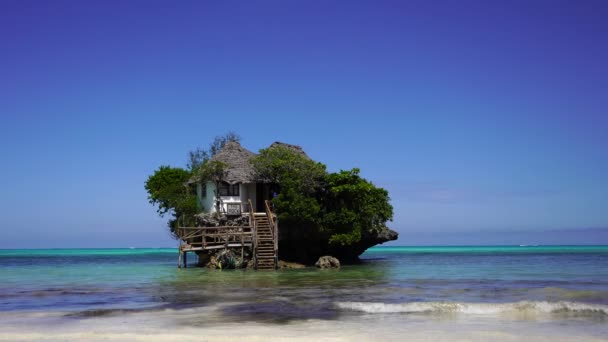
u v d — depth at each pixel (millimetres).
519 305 19516
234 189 45656
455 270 41719
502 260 63250
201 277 34281
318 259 48469
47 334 15461
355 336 14961
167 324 16906
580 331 15656
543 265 50375
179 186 51219
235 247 42688
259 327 16297
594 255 85125
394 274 36688
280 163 43688
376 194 46562
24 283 31594
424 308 19453
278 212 43750
